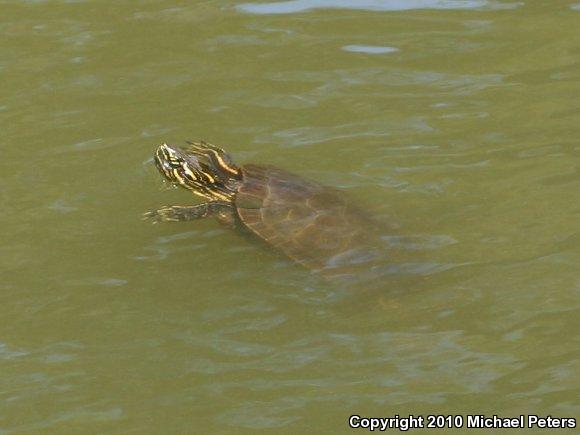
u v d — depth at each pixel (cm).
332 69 3728
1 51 3962
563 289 2466
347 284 2452
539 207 2805
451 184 2947
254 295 2541
